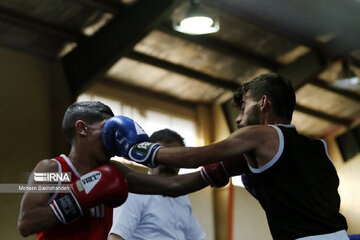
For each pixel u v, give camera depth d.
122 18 7.66
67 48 8.08
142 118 8.89
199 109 9.88
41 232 2.47
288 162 2.40
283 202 2.37
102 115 2.62
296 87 9.68
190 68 9.02
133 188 2.83
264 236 10.10
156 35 8.07
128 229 3.30
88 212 2.49
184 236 3.60
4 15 7.16
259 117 2.56
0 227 6.90
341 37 9.30
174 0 7.28
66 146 7.73
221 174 2.73
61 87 7.96
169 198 3.55
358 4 8.88
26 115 7.57
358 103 11.16
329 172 2.49
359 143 11.69
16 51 7.75
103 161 2.62
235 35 8.70
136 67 8.52
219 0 7.95
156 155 2.44
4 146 7.20
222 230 9.35
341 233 2.33
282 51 9.46
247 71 9.52
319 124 11.57
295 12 8.55
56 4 7.27
